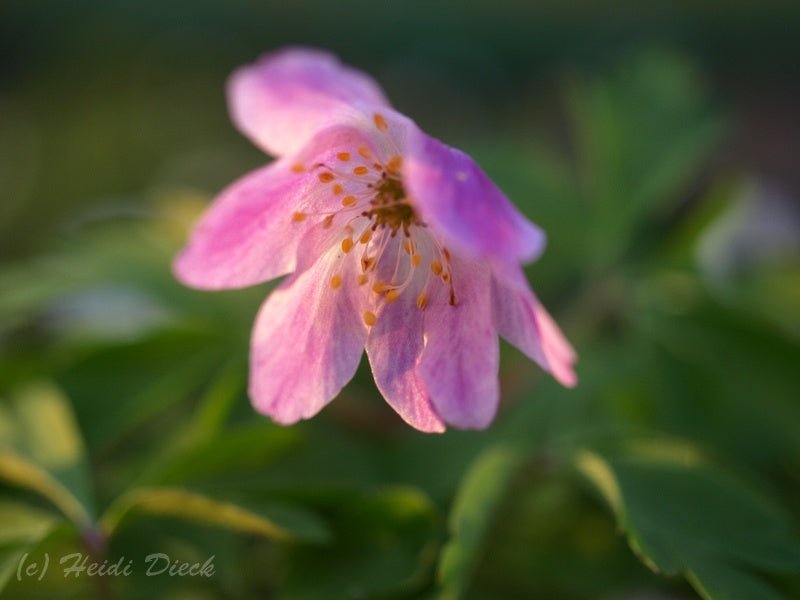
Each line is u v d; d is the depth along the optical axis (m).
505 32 0.46
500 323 0.13
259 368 0.14
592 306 0.18
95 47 0.43
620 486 0.14
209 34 0.44
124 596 0.14
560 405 0.16
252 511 0.14
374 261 0.14
